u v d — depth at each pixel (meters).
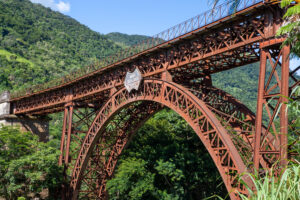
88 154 31.86
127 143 34.22
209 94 23.22
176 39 21.34
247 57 19.70
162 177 39.28
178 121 44.31
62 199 34.19
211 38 19.56
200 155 42.03
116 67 28.77
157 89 23.03
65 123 35.50
